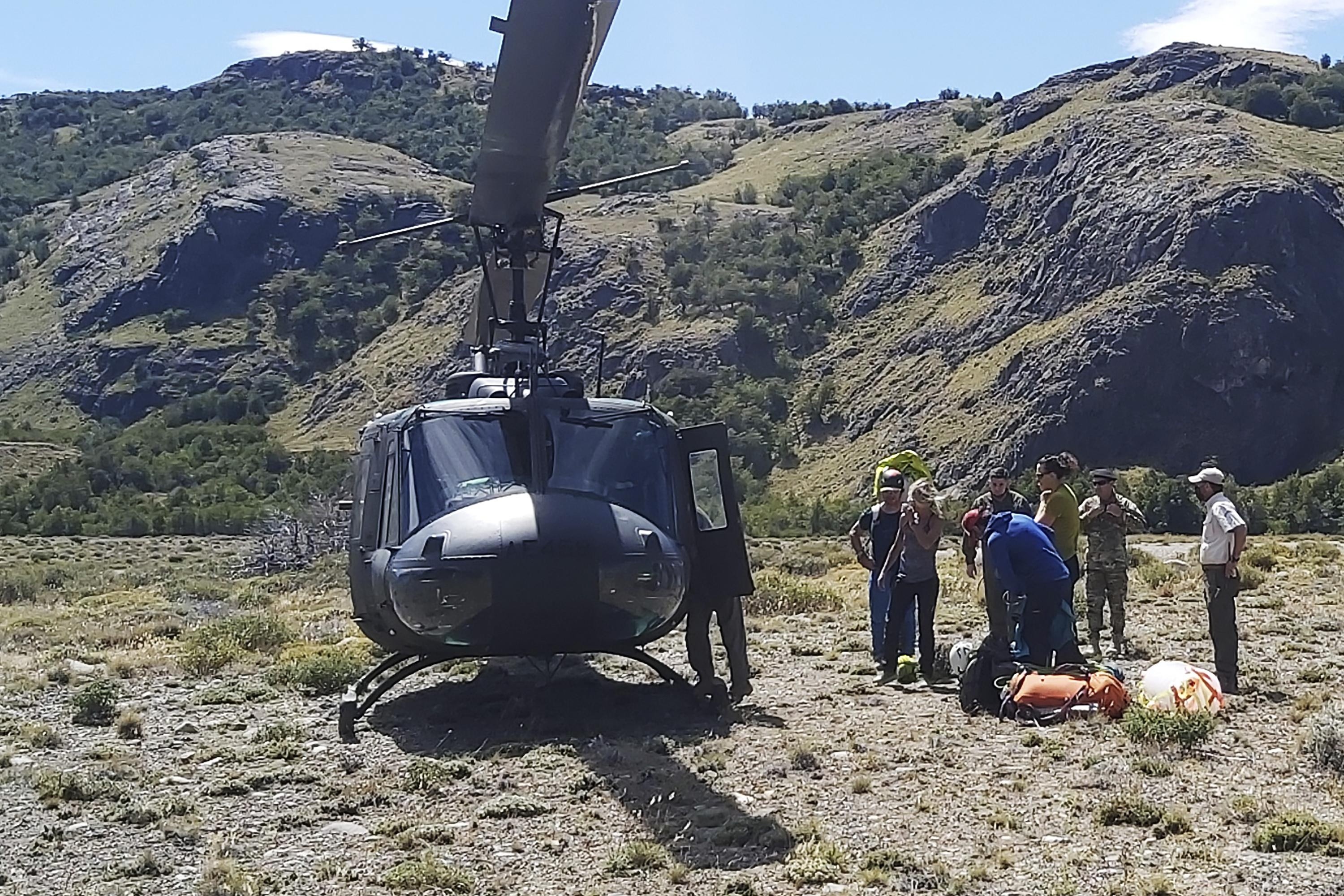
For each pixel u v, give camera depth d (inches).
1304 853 251.6
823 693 432.8
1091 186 3988.7
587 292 4404.5
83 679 517.7
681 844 270.2
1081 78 5762.8
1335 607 660.1
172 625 709.9
